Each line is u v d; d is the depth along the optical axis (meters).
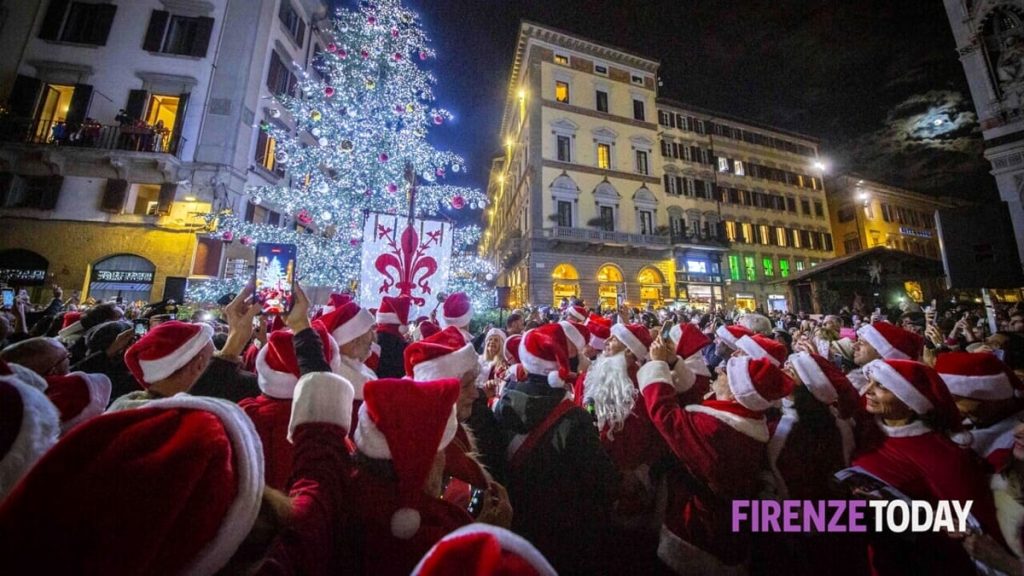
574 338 3.11
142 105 14.52
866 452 1.99
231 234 9.63
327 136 9.91
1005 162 13.09
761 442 1.96
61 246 13.59
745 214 29.61
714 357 4.51
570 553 1.82
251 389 2.21
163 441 0.63
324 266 10.04
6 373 1.33
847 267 20.31
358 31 10.30
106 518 0.50
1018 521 1.65
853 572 1.87
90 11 15.15
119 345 2.97
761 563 1.99
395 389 1.30
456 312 3.76
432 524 1.27
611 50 26.69
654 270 25.14
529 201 23.86
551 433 1.99
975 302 18.55
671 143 28.17
